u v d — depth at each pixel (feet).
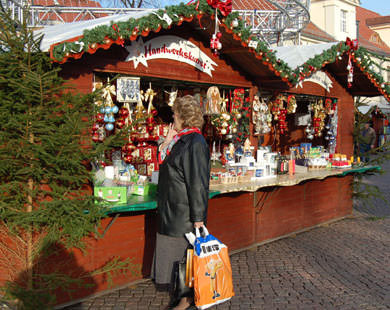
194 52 15.70
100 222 12.42
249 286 14.32
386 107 69.92
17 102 10.39
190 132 10.94
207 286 10.14
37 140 10.65
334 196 24.25
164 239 11.00
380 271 16.05
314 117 24.47
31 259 10.98
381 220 24.70
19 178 10.71
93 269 12.76
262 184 16.30
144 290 13.56
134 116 15.12
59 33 13.17
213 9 13.34
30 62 10.47
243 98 18.38
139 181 14.07
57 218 10.61
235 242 17.74
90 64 12.32
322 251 18.40
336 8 89.81
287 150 27.20
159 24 12.37
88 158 11.32
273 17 40.34
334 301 13.25
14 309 11.12
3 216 10.22
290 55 21.35
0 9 10.28
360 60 21.85
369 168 23.61
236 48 15.90
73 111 10.93
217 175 16.19
